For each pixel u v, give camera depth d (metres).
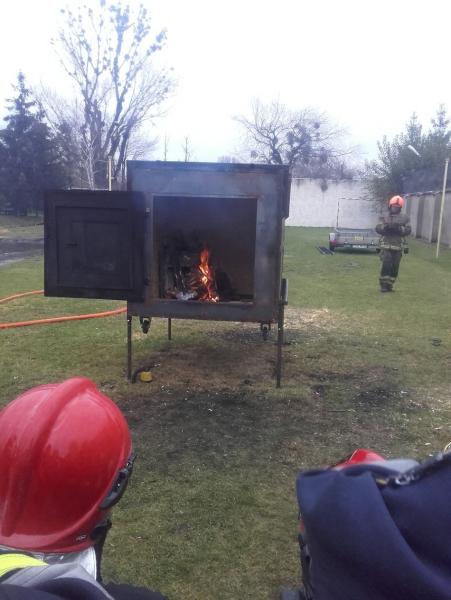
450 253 17.16
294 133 34.19
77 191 3.82
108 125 23.52
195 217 5.31
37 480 1.14
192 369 5.07
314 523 0.98
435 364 5.38
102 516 1.24
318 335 6.44
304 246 19.58
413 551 0.90
